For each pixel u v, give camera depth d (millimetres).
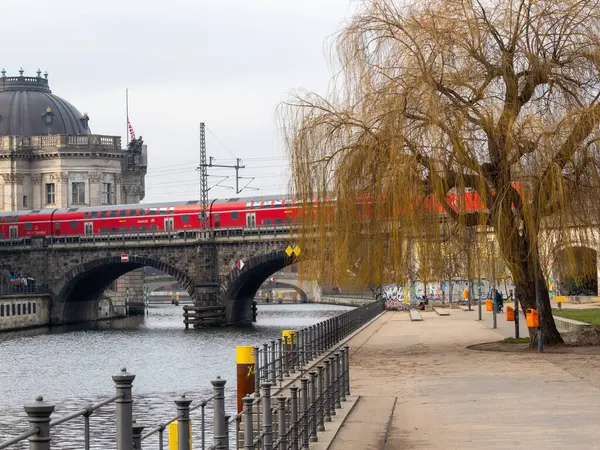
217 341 104188
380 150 45031
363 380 37688
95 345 101375
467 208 45312
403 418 27891
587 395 31359
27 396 58969
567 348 47812
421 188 44281
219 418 17156
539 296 48969
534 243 43344
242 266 132750
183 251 136375
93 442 36312
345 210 46000
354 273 46688
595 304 95312
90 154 167875
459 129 42938
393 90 44719
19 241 145000
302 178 47500
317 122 47281
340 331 62219
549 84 43594
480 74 44656
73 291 146750
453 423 26719
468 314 93375
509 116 43062
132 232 139125
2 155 168000
